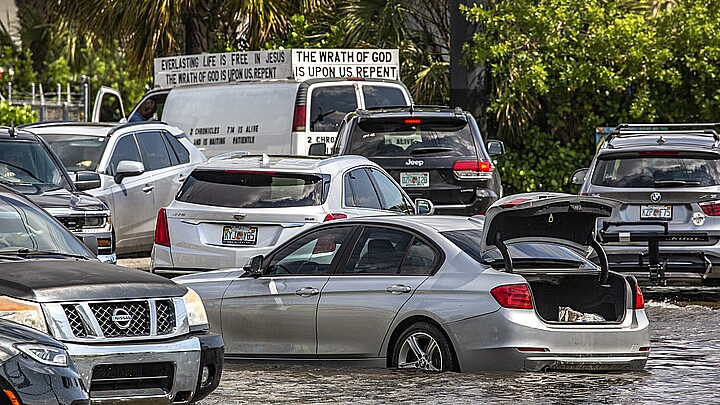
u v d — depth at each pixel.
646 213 57.66
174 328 31.52
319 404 33.81
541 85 84.19
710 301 58.16
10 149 53.59
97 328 30.03
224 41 100.81
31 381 26.61
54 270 31.33
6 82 151.88
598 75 84.88
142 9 98.31
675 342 45.94
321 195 50.16
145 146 67.56
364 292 39.62
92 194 62.72
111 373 30.06
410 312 38.75
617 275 39.88
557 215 39.22
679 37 84.94
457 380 36.84
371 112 64.69
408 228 40.09
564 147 88.62
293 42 96.75
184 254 50.59
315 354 40.47
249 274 42.25
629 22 84.44
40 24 158.38
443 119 64.19
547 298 39.75
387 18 93.06
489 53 83.25
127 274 32.00
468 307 37.81
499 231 38.75
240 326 41.75
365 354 39.62
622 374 38.59
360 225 41.00
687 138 60.75
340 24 94.56
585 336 37.94
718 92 84.44
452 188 63.38
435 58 94.00
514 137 88.69
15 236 35.59
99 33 102.25
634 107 85.31
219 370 32.50
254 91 75.06
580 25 86.38
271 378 38.16
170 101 79.44
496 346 37.44
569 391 35.47
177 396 31.11
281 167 50.75
